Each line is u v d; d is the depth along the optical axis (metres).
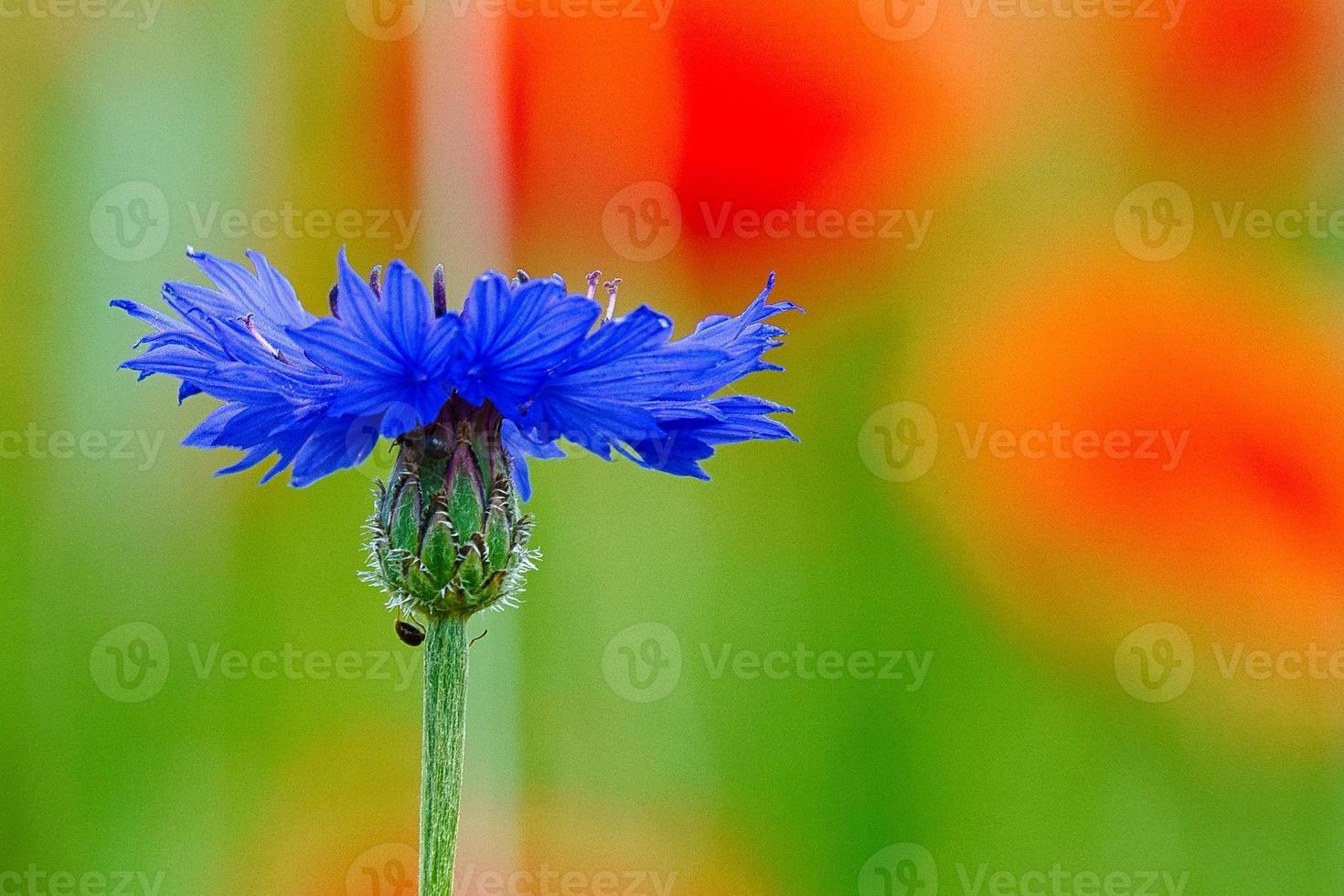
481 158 0.53
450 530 0.40
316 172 0.53
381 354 0.39
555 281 0.39
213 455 0.53
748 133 0.54
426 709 0.40
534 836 0.54
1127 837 0.54
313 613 0.53
